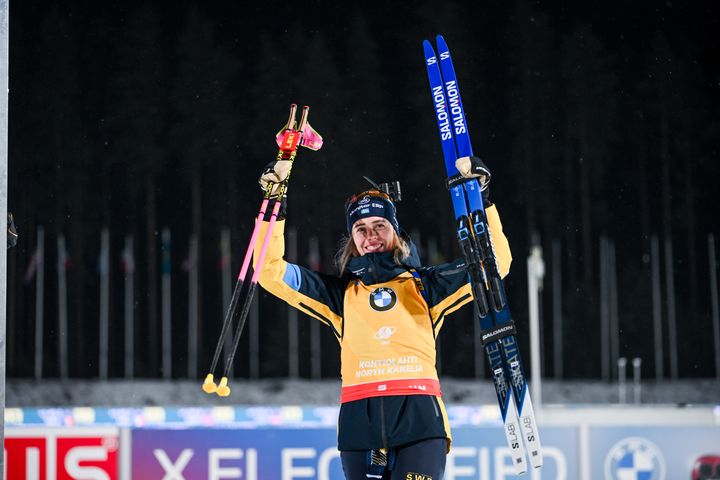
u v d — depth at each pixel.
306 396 92.50
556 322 98.94
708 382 96.69
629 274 101.44
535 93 105.75
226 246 98.88
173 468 19.73
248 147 104.25
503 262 11.55
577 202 104.56
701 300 104.50
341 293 11.30
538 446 10.88
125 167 102.50
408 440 10.46
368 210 11.49
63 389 91.38
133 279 100.44
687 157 107.44
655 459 20.27
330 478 19.88
